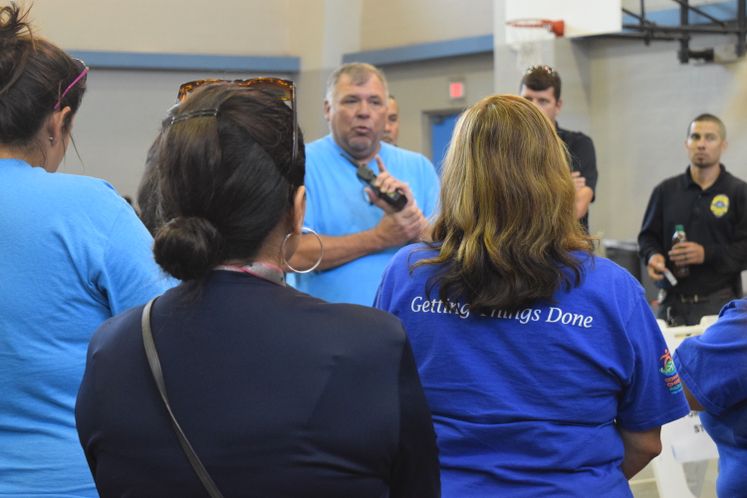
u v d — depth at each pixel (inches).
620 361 56.4
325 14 310.2
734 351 62.5
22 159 57.4
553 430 55.4
